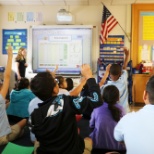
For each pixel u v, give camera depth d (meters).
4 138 2.62
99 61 5.84
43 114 1.37
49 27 6.00
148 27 5.88
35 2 5.88
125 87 3.08
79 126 3.35
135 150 1.17
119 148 2.39
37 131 1.36
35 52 6.12
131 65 5.76
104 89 2.43
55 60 6.09
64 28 5.99
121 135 1.30
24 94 3.49
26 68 6.16
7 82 2.51
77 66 6.05
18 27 6.18
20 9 6.16
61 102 1.38
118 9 5.94
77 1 5.75
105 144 2.41
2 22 6.20
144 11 5.87
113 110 2.38
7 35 6.21
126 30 5.93
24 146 2.58
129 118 1.25
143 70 5.67
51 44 6.07
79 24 6.03
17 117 3.51
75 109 1.36
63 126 1.34
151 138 1.14
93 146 2.44
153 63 5.68
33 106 2.43
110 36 5.95
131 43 5.92
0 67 5.79
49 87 1.42
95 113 2.44
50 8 6.10
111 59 5.95
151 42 5.91
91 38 5.94
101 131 2.39
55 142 1.33
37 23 6.14
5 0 5.73
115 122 2.36
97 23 6.00
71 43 6.02
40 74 1.46
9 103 3.72
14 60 6.16
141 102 5.70
